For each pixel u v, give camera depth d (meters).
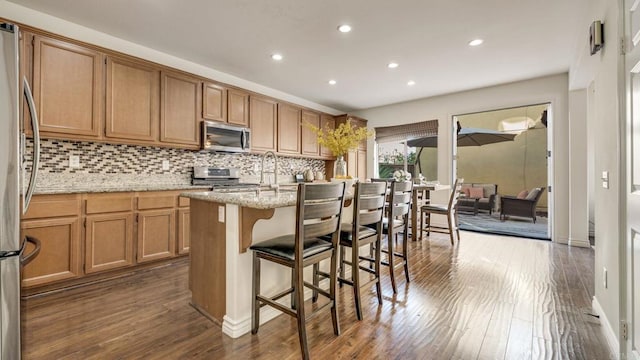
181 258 3.27
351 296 2.33
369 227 2.53
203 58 3.54
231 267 1.79
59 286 2.45
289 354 1.58
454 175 5.07
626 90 1.46
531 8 2.47
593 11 2.35
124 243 2.77
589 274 2.80
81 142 2.92
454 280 2.66
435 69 3.88
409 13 2.55
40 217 2.31
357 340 1.71
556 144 4.12
